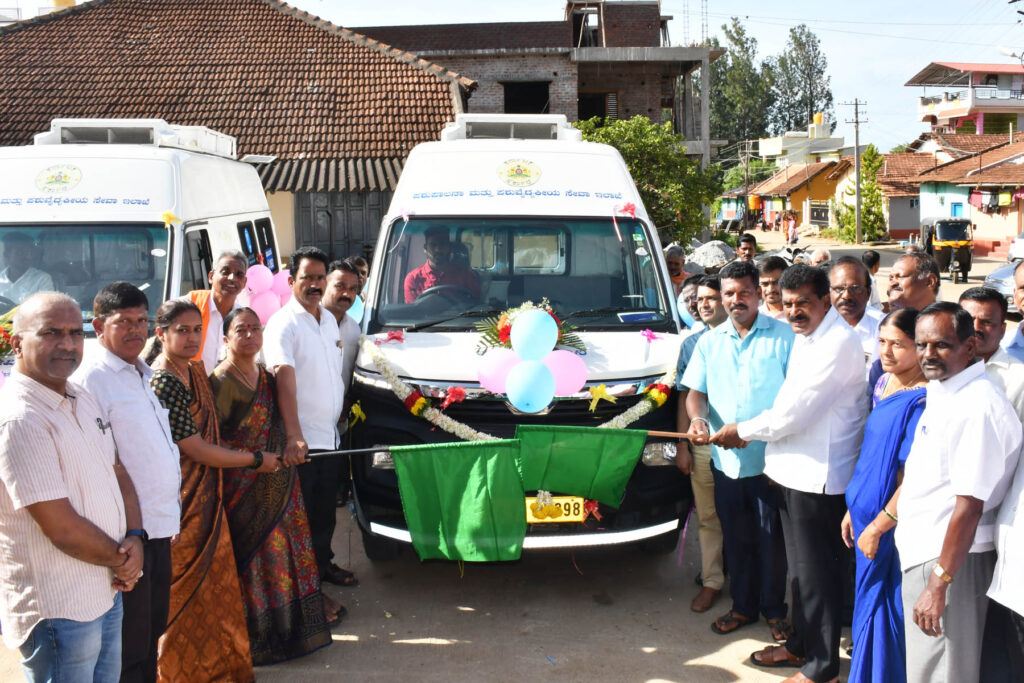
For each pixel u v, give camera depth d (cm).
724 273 467
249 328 435
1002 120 5716
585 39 3161
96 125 778
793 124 8456
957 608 343
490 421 507
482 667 454
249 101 1880
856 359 410
